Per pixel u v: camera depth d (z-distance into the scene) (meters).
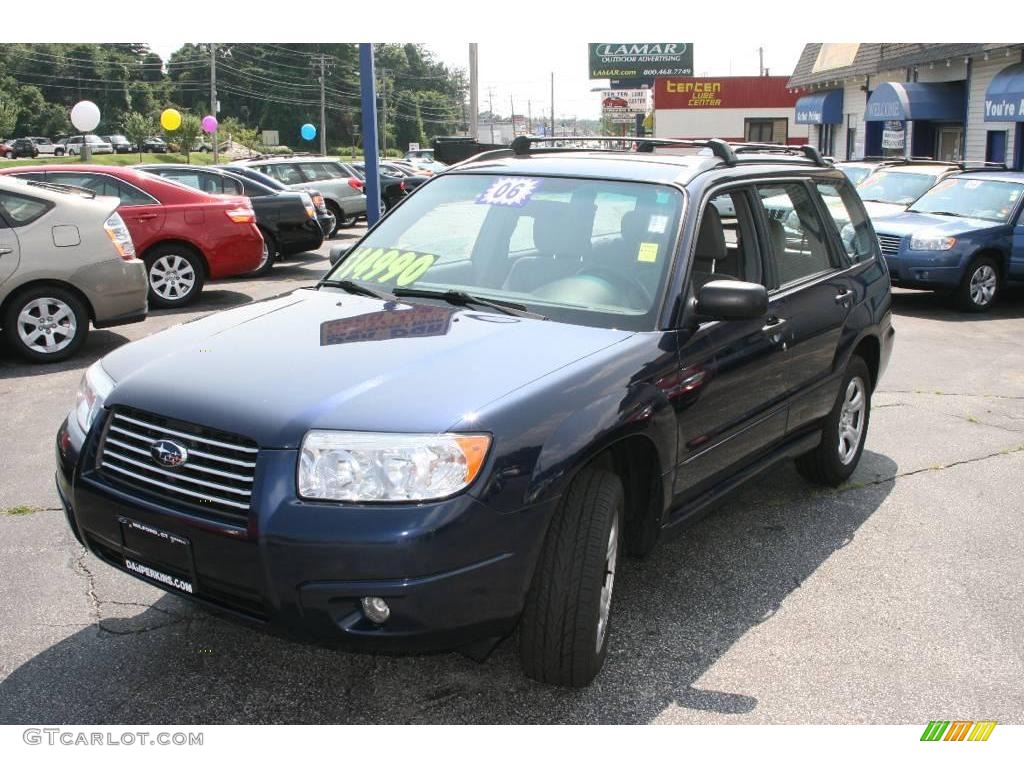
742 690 3.44
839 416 5.24
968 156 21.22
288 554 2.79
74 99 120.56
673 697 3.37
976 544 4.75
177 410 3.04
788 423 4.66
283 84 130.00
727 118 49.31
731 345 3.98
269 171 21.12
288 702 3.31
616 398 3.29
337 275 4.34
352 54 132.38
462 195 4.49
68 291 8.16
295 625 2.85
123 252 8.37
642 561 4.49
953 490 5.50
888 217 12.42
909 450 6.21
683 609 4.02
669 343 3.65
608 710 3.29
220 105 130.88
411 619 2.82
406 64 148.00
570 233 4.07
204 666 3.50
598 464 3.46
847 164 16.95
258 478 2.85
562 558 3.13
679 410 3.62
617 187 4.18
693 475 3.87
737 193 4.39
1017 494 5.45
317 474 2.82
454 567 2.83
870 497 5.38
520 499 2.93
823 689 3.45
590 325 3.68
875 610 4.05
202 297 11.68
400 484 2.80
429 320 3.64
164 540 2.99
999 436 6.53
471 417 2.91
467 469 2.84
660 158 4.46
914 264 11.61
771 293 4.47
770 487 5.52
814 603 4.11
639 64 71.44
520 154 4.93
